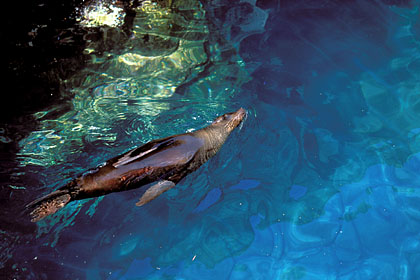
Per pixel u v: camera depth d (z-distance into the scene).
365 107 5.54
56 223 4.69
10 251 4.48
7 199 4.69
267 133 5.31
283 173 5.04
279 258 4.53
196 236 4.66
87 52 5.88
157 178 4.59
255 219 4.75
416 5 6.66
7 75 5.61
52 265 4.46
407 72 5.85
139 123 5.29
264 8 6.59
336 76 5.82
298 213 4.79
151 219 4.76
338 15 6.55
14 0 6.12
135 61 5.86
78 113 5.39
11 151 5.02
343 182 4.98
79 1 6.16
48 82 5.61
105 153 5.03
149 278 4.43
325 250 4.57
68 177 4.84
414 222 4.72
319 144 5.25
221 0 6.60
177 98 5.57
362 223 4.72
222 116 5.17
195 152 4.74
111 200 4.86
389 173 5.04
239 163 5.09
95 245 4.60
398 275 4.41
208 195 4.89
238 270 4.46
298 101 5.59
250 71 5.86
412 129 5.36
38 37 5.91
